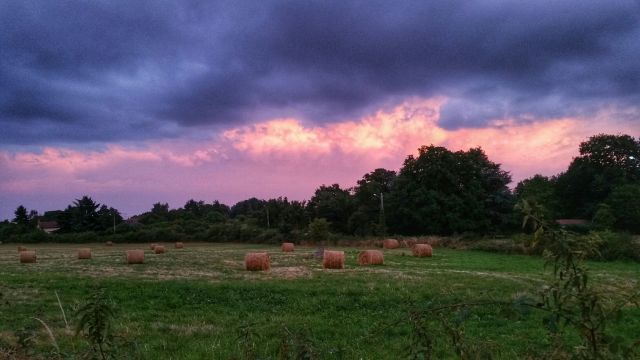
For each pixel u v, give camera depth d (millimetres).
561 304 3244
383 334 10844
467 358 3773
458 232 68625
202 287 18406
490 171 73625
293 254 42656
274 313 14109
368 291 17375
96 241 74250
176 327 11938
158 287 18531
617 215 64875
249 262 26719
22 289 18469
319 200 82688
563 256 3223
